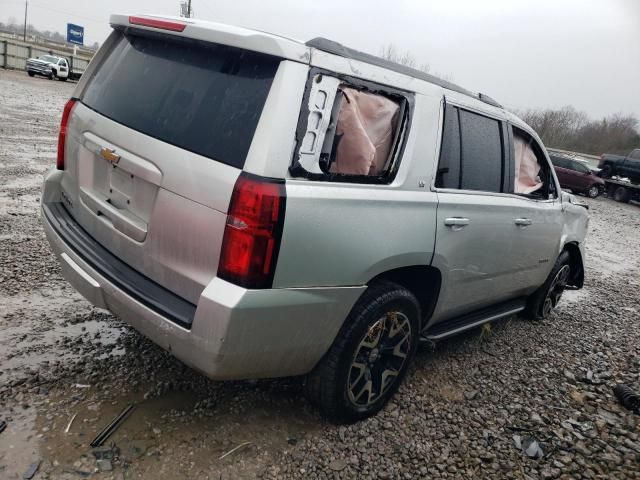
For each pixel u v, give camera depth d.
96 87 2.99
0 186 7.18
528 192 4.24
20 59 37.94
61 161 3.19
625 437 3.31
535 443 3.08
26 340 3.32
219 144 2.27
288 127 2.22
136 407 2.81
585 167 23.05
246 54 2.34
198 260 2.28
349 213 2.48
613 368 4.35
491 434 3.13
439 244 3.06
